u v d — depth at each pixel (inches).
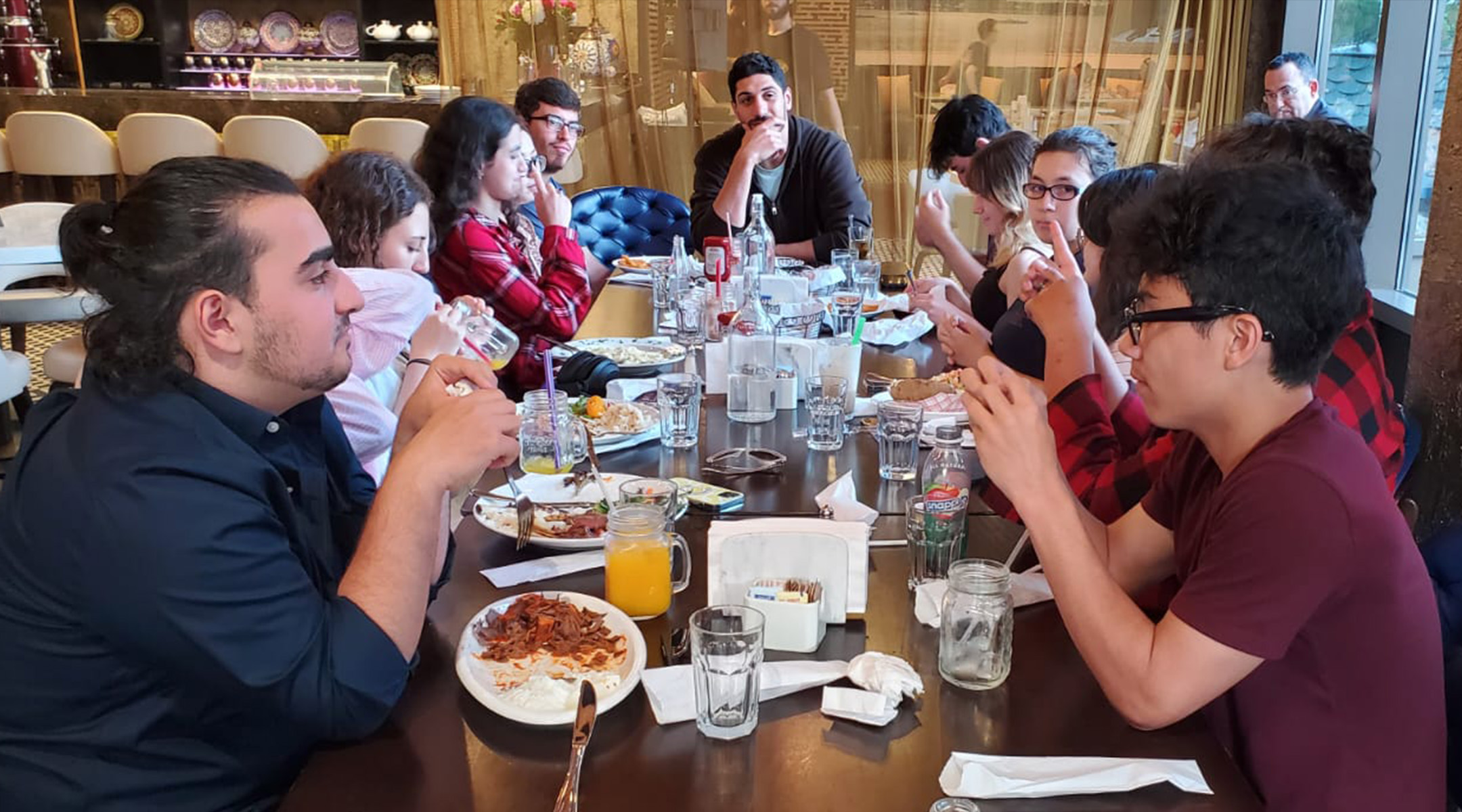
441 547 52.7
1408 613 41.1
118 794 43.1
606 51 240.2
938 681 46.1
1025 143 111.2
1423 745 42.4
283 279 42.8
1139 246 42.7
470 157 112.9
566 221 122.3
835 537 50.6
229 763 44.5
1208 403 42.7
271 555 41.4
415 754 40.9
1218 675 40.5
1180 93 233.0
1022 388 44.9
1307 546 39.5
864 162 243.3
